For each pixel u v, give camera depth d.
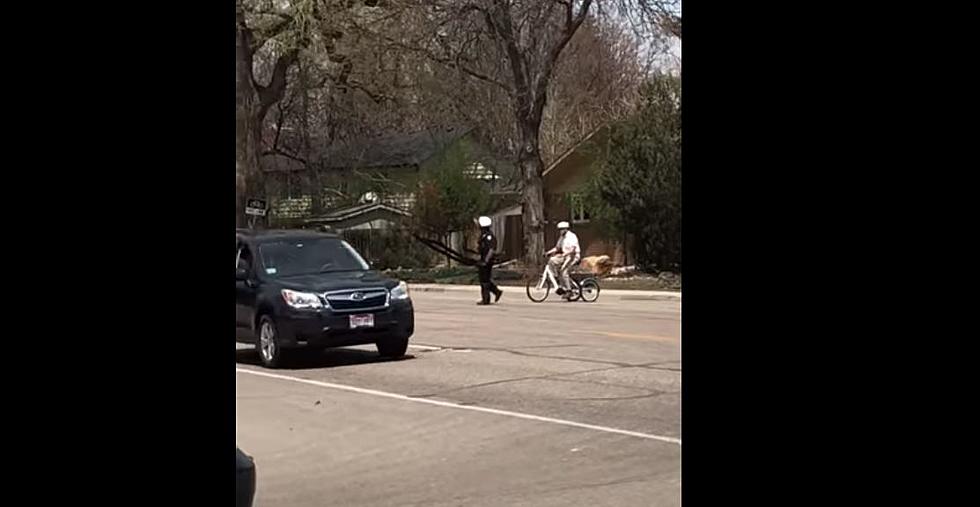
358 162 51.12
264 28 35.25
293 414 10.44
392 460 8.30
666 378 12.20
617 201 36.50
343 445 8.94
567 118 52.31
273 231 15.49
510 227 47.28
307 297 13.70
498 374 12.82
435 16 36.28
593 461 8.07
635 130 36.41
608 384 11.84
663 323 19.67
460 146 46.16
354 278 14.30
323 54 38.56
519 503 6.85
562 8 37.50
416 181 48.53
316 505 6.93
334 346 13.81
